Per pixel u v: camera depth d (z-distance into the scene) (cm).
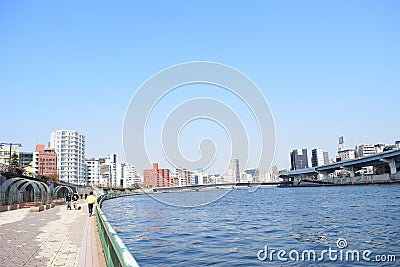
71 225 2252
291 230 2978
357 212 4525
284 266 1684
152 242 2402
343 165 14575
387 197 7206
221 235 2709
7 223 2423
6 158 13625
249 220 3894
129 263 467
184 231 2991
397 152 11631
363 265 1717
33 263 1118
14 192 4409
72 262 1122
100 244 1421
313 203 6675
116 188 15438
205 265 1698
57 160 18500
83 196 10025
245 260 1802
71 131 19088
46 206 4306
